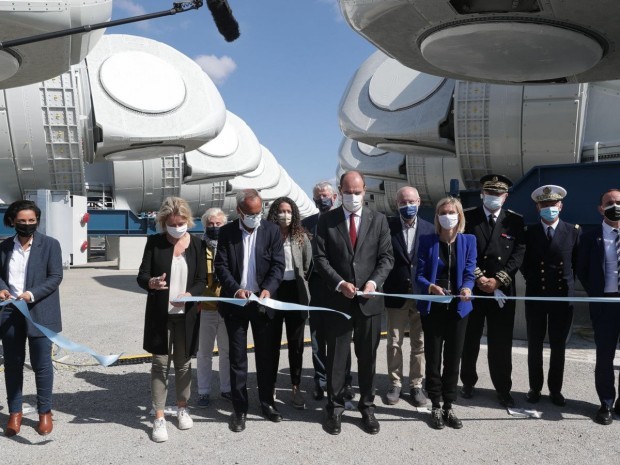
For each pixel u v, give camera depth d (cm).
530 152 1105
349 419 416
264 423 409
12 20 722
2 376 509
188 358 396
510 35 696
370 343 395
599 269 419
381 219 411
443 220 409
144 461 338
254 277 415
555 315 444
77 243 1222
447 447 362
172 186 2288
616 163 624
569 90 1043
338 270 400
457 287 411
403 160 2238
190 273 397
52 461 338
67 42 796
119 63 1515
